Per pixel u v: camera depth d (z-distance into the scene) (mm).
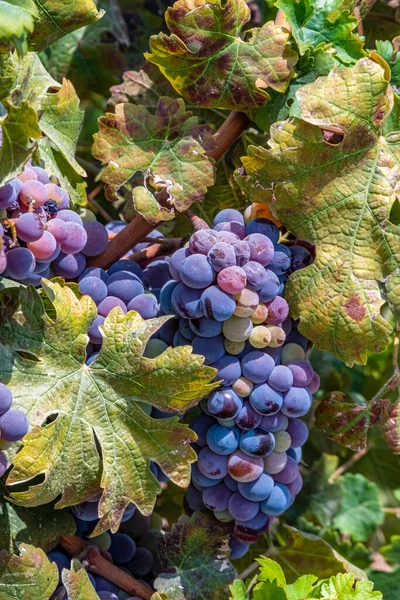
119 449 734
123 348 729
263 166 753
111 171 766
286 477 777
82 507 755
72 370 730
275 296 751
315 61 781
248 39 782
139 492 736
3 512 741
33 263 717
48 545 752
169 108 773
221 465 764
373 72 750
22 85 733
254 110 784
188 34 763
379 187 755
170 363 726
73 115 769
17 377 717
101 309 749
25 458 710
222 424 759
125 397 734
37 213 721
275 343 752
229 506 773
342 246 758
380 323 755
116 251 777
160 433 734
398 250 755
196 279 729
